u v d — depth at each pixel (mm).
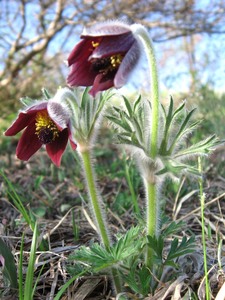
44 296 157
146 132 141
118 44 127
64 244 200
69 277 167
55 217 254
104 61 130
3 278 160
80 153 155
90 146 154
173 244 147
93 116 151
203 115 385
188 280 152
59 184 324
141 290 143
